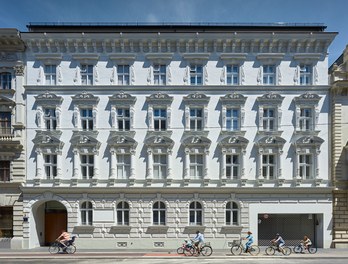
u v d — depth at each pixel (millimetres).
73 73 28500
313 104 28406
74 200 27859
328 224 27766
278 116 28188
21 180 27938
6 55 28641
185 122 28172
